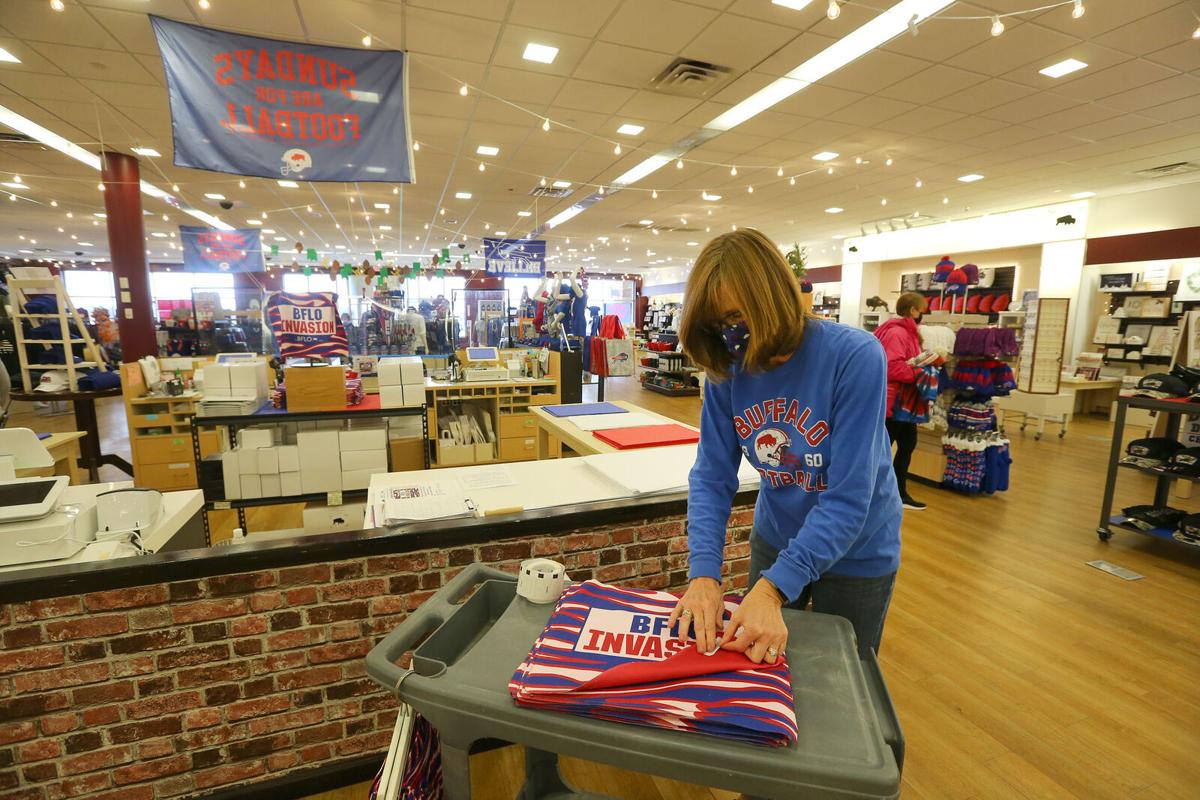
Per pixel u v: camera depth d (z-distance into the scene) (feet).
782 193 31.68
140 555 5.03
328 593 5.36
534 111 19.49
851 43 14.69
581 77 16.63
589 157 25.11
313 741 5.56
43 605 4.66
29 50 14.66
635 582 6.45
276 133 11.68
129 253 23.70
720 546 3.72
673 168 26.68
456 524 5.56
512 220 42.14
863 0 12.41
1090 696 7.39
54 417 28.99
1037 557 11.74
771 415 3.68
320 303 12.39
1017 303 33.65
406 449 16.75
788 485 3.88
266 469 11.16
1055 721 6.92
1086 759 6.32
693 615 3.05
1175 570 11.16
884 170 26.40
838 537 3.19
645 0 12.50
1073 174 26.48
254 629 5.21
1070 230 31.71
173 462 16.30
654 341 39.75
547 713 2.58
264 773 5.47
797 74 16.30
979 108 18.52
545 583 3.57
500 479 7.03
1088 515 14.37
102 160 23.32
